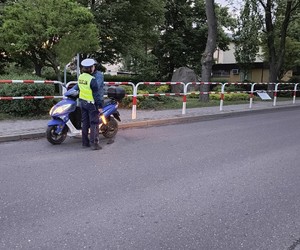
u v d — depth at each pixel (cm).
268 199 452
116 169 566
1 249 318
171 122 1099
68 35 1305
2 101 998
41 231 354
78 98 735
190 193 466
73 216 389
